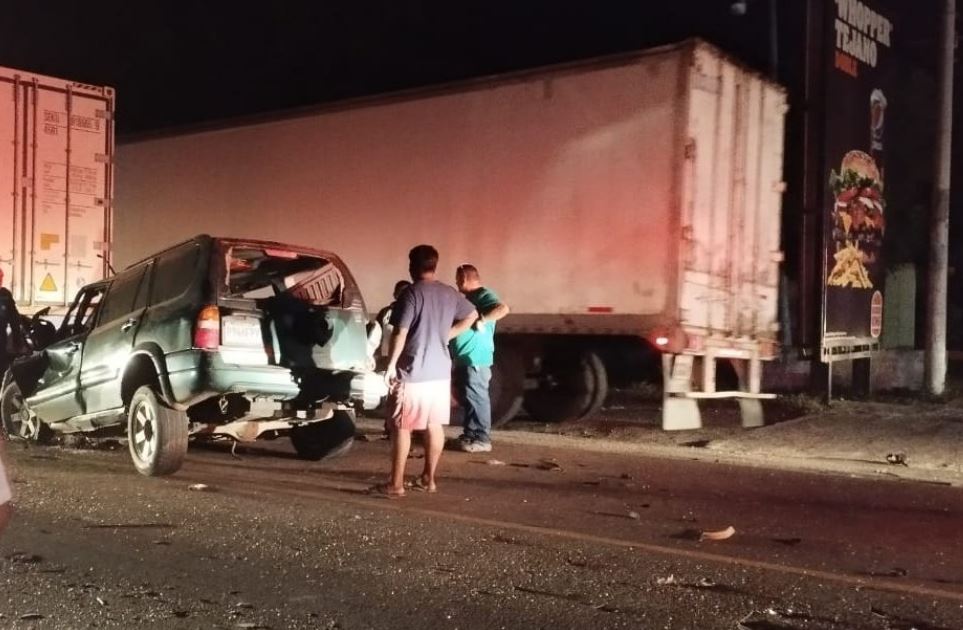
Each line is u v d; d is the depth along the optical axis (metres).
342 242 13.70
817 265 13.45
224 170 15.03
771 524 6.95
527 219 11.98
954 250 18.77
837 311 13.72
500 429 12.46
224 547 6.08
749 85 11.88
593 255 11.45
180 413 8.22
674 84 10.95
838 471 9.30
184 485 8.01
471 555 5.96
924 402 14.05
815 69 13.66
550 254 11.78
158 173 15.86
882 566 5.87
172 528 6.53
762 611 4.98
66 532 6.38
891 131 15.96
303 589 5.27
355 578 5.48
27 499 7.34
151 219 15.91
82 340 9.46
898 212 17.69
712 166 11.33
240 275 9.22
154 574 5.50
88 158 13.20
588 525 6.80
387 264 13.25
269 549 6.05
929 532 6.77
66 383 9.62
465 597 5.16
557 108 11.77
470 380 10.01
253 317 8.17
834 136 13.70
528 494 7.87
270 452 10.05
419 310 7.52
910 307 17.53
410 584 5.38
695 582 5.46
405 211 13.06
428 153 12.85
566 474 8.84
